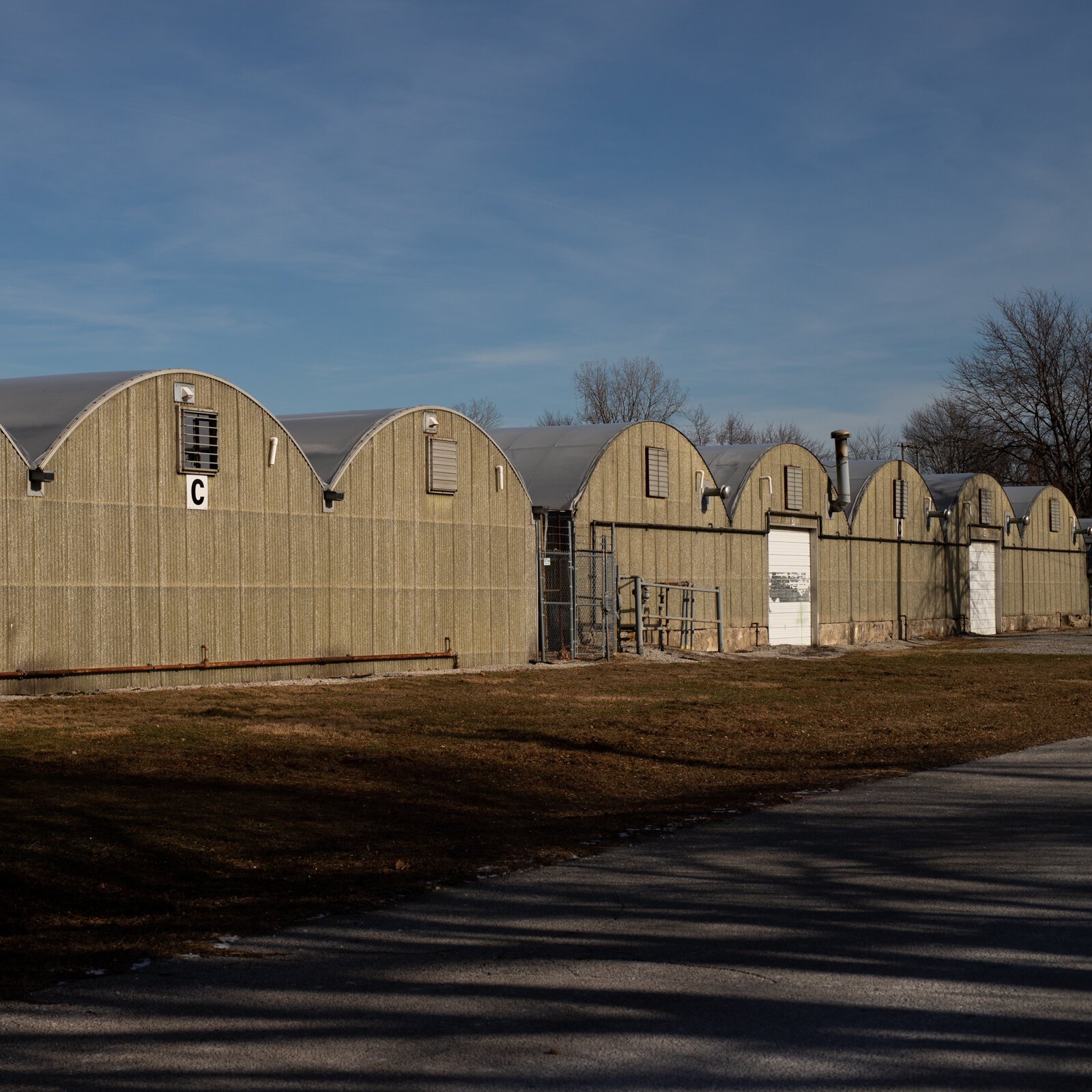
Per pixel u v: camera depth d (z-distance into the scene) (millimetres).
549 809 12102
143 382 21594
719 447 40688
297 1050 5754
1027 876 9109
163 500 21828
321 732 16219
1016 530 55031
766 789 13195
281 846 10094
